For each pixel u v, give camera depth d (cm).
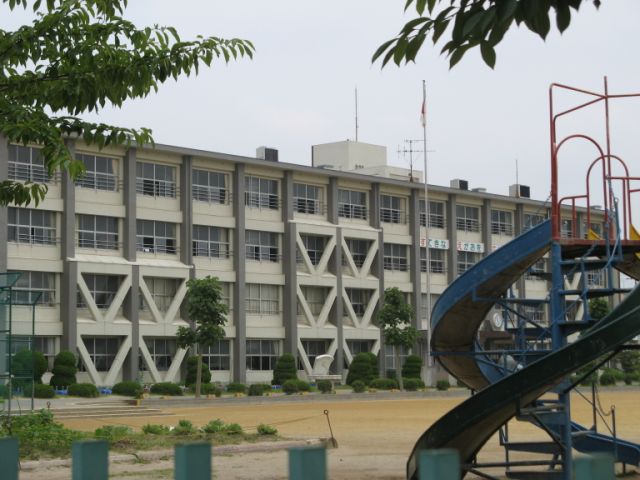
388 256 7725
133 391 5419
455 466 339
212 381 6519
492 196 8362
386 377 7500
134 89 1437
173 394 5553
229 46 1427
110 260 6053
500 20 529
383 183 7644
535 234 1672
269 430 2267
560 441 1486
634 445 1734
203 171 6688
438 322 1798
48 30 1409
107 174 6134
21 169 5716
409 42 582
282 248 7062
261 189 7006
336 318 7250
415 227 7850
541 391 1323
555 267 1642
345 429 2795
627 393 6106
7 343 2356
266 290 6988
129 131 1533
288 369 6594
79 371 5844
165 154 6419
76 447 369
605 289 1639
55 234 5875
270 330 6931
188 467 358
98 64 1402
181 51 1409
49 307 5809
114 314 6022
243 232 6781
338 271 7281
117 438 2062
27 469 1667
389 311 6675
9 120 1442
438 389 6756
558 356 1284
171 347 6391
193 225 6588
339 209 7469
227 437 2177
